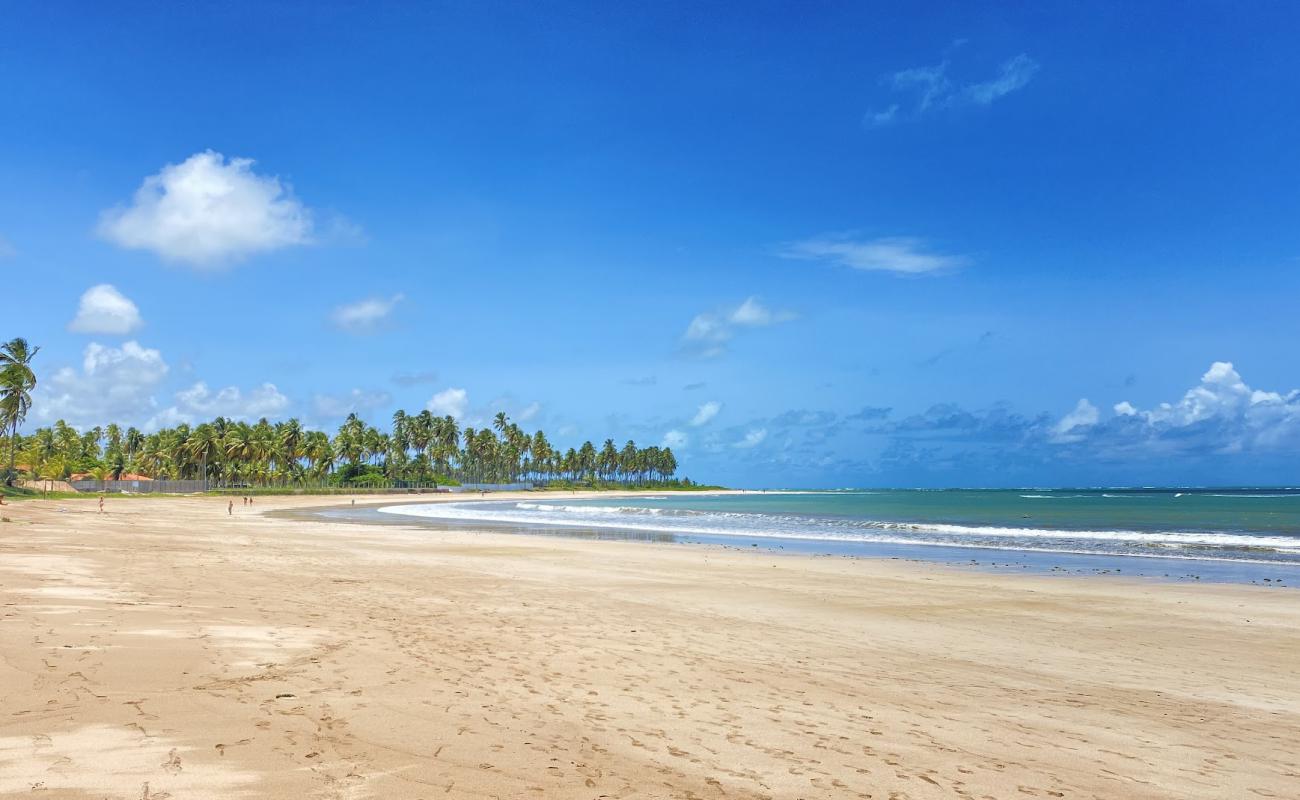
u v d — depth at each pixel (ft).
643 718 24.85
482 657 32.89
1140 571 84.07
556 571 75.82
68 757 17.95
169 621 36.37
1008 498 485.56
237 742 19.71
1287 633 48.21
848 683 32.04
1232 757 24.13
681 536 142.00
